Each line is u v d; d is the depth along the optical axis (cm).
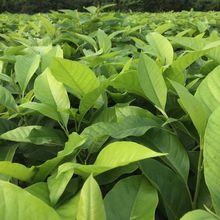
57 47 197
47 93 152
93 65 211
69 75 145
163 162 128
